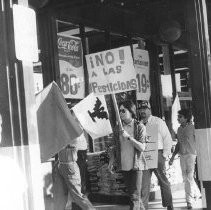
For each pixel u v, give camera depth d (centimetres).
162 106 1276
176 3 1107
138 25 1219
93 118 870
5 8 516
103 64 844
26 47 514
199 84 817
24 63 517
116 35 1177
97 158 1038
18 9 507
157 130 816
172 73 1342
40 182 523
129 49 830
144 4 1107
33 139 520
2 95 510
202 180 798
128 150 731
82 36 1058
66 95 1010
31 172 509
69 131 663
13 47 513
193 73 823
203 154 799
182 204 970
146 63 1238
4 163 362
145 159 778
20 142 507
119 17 1156
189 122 923
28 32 521
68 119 664
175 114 1207
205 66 818
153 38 1248
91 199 1048
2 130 506
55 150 662
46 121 666
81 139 927
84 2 954
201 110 810
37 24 990
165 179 848
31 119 520
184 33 1337
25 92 514
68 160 789
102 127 873
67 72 1018
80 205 798
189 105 1469
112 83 838
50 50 978
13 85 512
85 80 1061
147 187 816
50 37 977
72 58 1034
